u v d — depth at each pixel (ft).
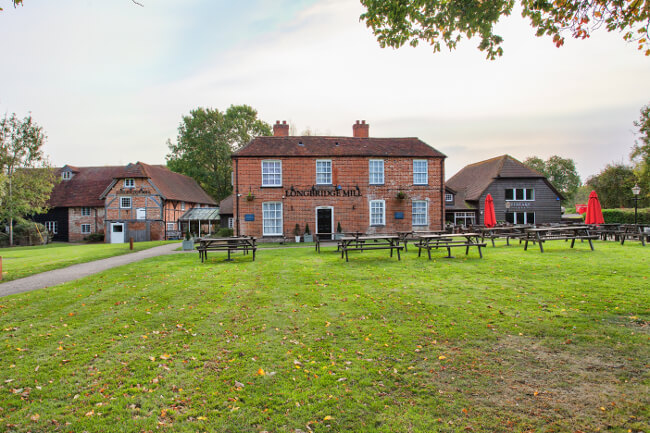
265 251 57.57
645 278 27.63
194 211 137.28
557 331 17.99
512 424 11.20
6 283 35.37
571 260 37.27
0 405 12.98
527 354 15.83
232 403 12.81
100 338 19.08
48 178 119.85
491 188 118.73
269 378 14.44
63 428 11.60
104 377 14.85
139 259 53.62
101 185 149.89
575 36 19.63
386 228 81.87
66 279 36.76
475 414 11.77
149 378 14.66
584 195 252.42
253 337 18.72
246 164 79.77
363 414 11.98
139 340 18.69
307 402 12.76
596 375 13.84
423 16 22.76
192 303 25.39
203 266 42.16
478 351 16.29
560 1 18.62
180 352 17.12
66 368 15.70
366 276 33.06
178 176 157.89
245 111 184.75
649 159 117.19
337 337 18.44
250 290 28.81
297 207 80.33
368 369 14.96
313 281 31.50
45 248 88.33
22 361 16.47
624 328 17.94
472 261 39.55
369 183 81.66
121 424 11.75
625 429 10.76
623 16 18.33
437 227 83.15
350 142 86.02
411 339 17.84
